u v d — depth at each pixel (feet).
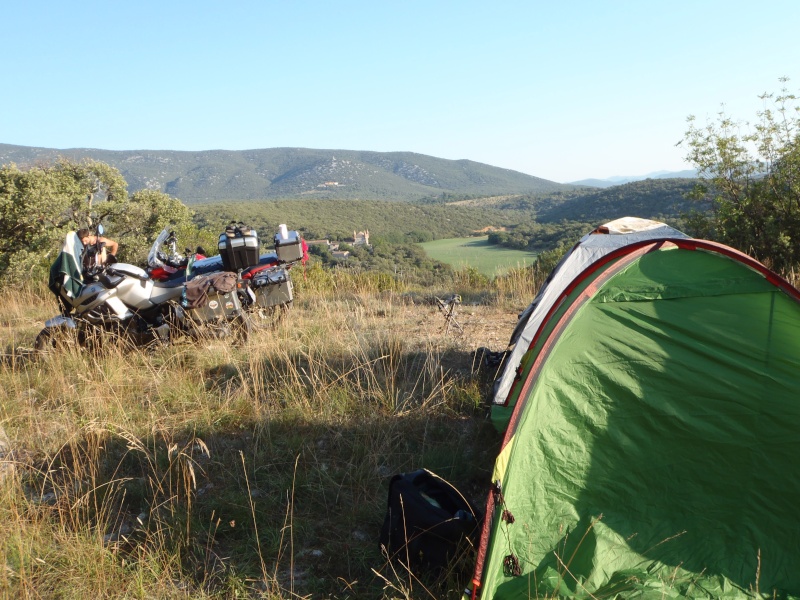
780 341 10.44
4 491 11.57
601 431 10.77
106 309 19.38
